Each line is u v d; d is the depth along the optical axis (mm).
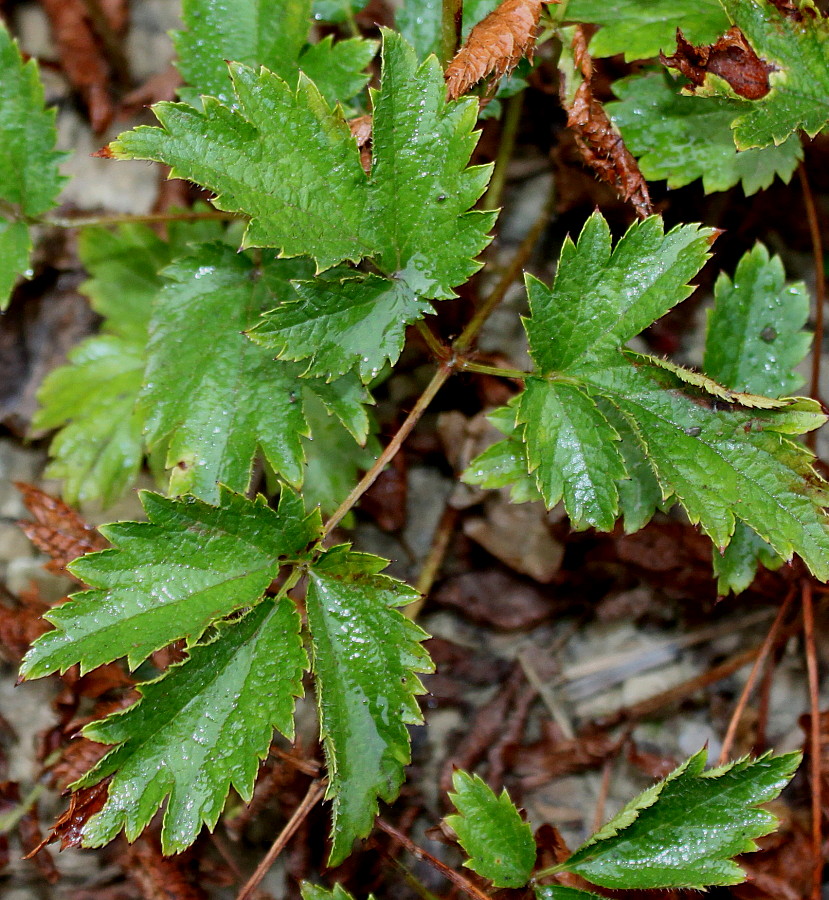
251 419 419
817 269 453
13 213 432
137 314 465
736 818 404
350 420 416
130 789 394
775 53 413
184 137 395
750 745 460
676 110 434
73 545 438
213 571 401
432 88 399
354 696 404
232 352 423
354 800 405
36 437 469
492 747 463
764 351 432
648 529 459
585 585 469
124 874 457
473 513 467
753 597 464
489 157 465
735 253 469
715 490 404
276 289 428
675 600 468
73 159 474
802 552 401
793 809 451
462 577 470
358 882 453
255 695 398
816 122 416
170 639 396
